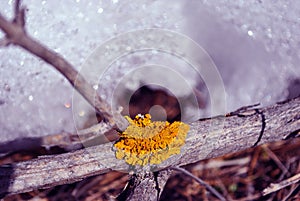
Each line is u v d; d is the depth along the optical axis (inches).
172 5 18.8
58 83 17.9
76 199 16.3
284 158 16.8
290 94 17.7
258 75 17.8
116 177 16.5
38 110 17.8
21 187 14.4
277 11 18.7
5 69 18.3
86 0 18.8
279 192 16.3
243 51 18.1
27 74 18.2
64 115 17.6
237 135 14.8
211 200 16.5
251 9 18.7
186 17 18.6
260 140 15.1
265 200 16.3
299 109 15.0
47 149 17.4
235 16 18.6
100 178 16.5
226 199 16.4
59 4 18.7
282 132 15.1
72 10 18.7
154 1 18.9
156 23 18.5
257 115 15.0
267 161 16.8
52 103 17.7
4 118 18.0
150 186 14.5
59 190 16.4
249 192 16.5
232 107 17.3
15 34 13.0
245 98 17.5
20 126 17.8
